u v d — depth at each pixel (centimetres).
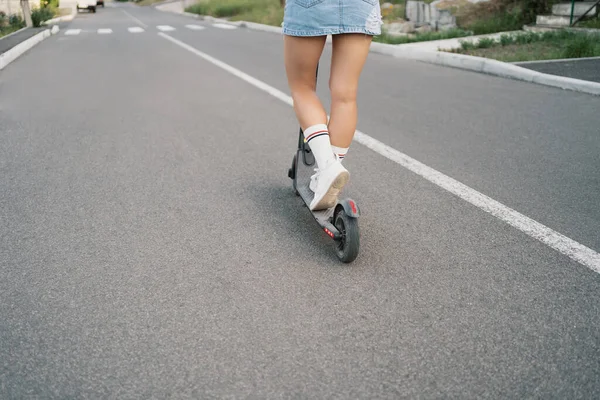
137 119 577
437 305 235
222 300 240
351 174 400
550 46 1012
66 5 3853
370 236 301
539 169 409
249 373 194
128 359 202
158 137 506
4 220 326
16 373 195
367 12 255
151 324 223
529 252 281
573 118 566
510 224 314
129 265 271
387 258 276
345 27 254
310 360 200
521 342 210
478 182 382
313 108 280
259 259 276
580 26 1148
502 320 224
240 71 918
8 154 457
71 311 233
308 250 286
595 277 256
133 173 407
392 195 359
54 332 219
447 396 182
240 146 477
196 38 1587
